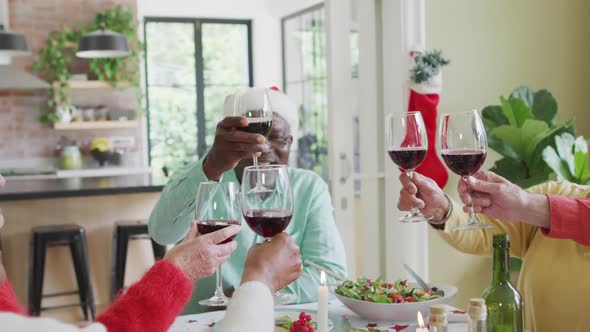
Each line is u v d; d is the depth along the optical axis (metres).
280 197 1.25
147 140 7.44
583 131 3.90
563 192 1.89
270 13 7.39
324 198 2.10
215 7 7.29
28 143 6.71
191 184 1.77
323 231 2.03
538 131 3.16
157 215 1.93
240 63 7.67
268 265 1.07
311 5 6.39
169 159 7.55
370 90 3.53
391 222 3.57
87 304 4.45
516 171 3.36
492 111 3.43
